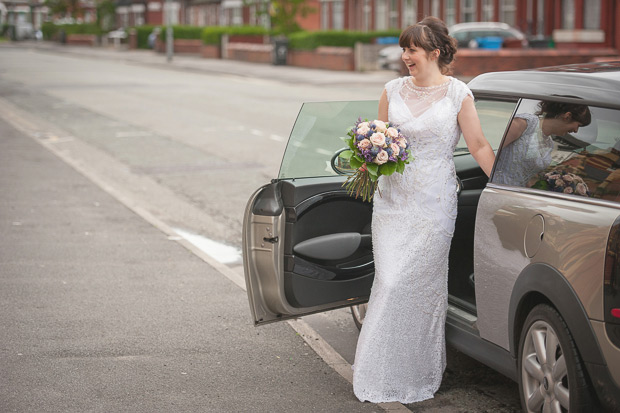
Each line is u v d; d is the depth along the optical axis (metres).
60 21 87.31
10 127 17.45
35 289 6.57
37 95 25.00
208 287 6.70
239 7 62.84
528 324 3.93
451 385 4.82
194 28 58.59
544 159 3.95
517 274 3.95
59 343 5.38
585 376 3.61
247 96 24.38
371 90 26.22
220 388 4.68
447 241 4.53
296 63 39.78
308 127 4.58
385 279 4.48
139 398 4.53
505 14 36.28
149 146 14.80
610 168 3.58
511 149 4.16
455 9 38.84
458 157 5.30
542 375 3.85
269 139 15.48
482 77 4.67
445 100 4.40
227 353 5.25
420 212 4.47
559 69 4.27
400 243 4.49
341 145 4.80
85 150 14.40
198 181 11.50
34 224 8.87
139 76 34.25
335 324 5.93
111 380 4.77
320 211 4.75
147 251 7.82
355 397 4.58
